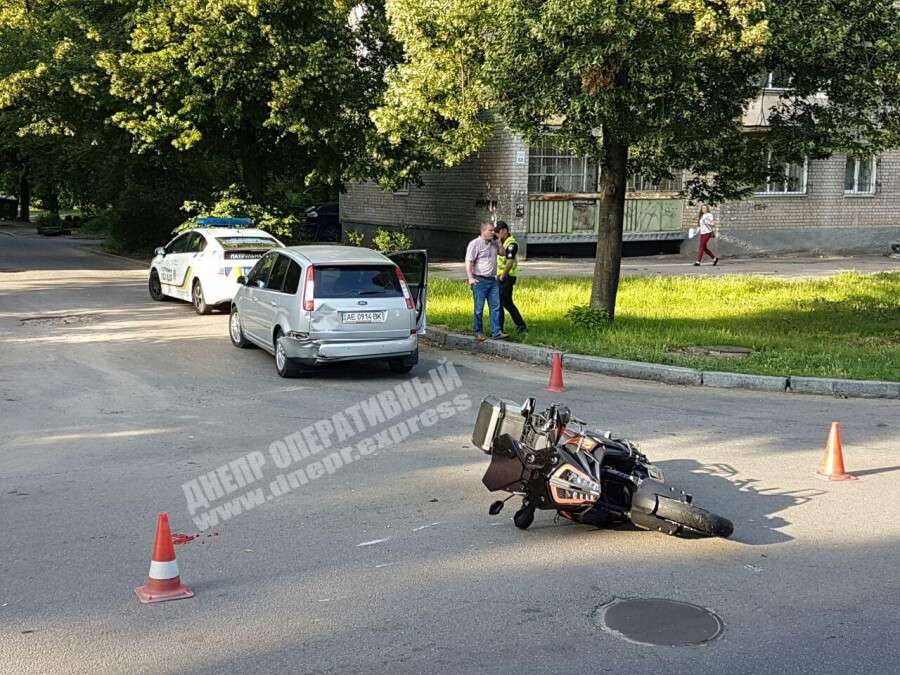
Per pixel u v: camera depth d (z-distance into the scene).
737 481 8.25
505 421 7.49
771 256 31.23
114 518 7.27
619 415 10.70
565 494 6.77
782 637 5.24
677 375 12.83
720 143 14.66
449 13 19.69
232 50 24.67
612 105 14.17
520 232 28.80
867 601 5.74
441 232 32.38
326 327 12.49
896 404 11.49
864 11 14.21
